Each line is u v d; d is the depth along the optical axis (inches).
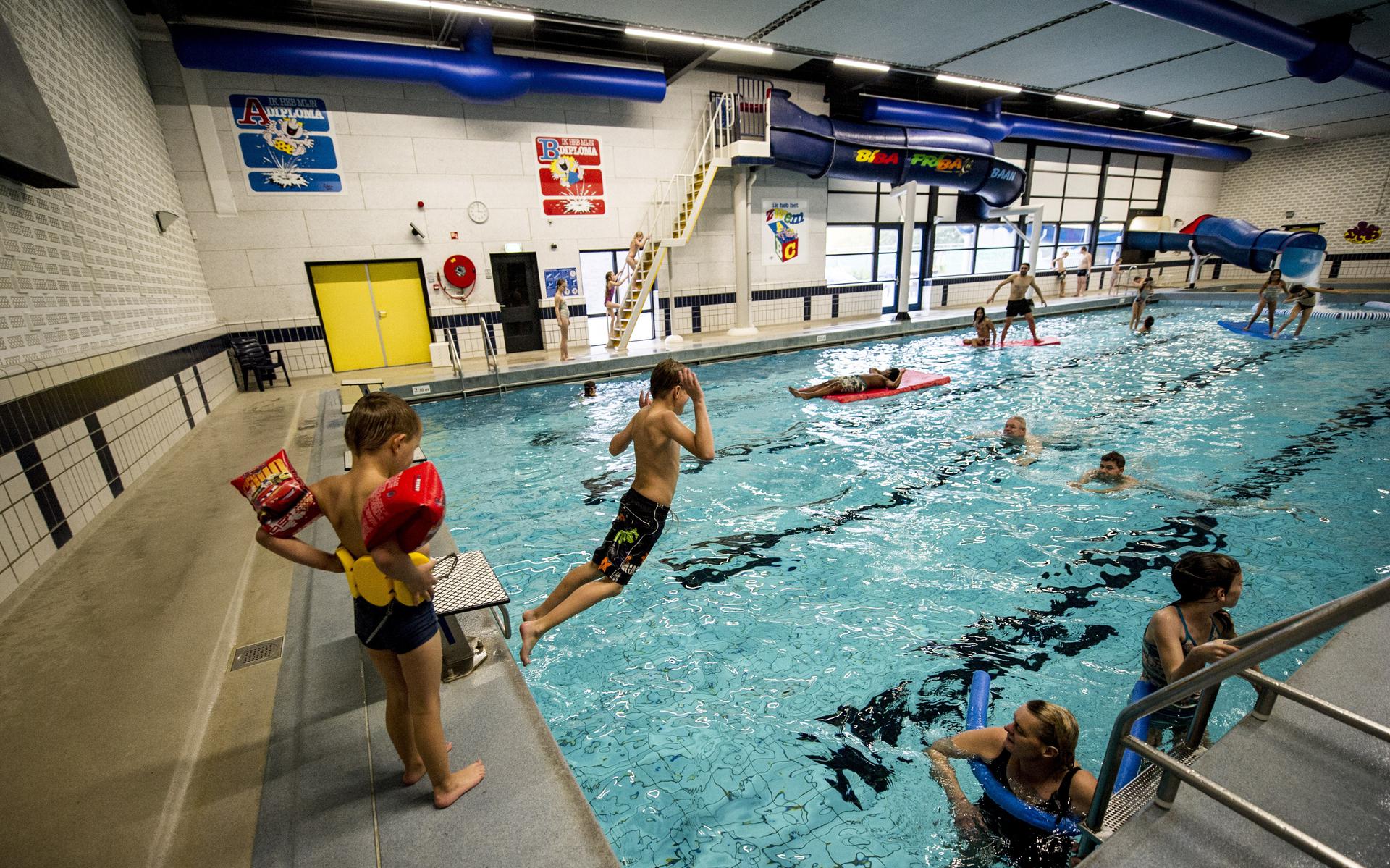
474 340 445.1
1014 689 112.4
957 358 430.0
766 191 544.7
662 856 82.0
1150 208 833.5
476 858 63.6
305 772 75.4
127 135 265.0
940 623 133.7
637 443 110.9
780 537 175.0
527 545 176.2
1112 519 177.0
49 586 121.9
